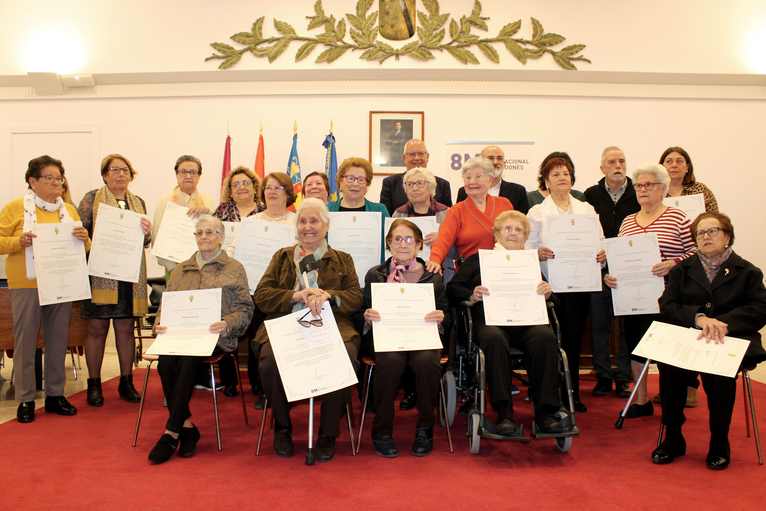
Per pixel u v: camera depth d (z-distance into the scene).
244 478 2.81
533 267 3.42
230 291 3.48
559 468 2.97
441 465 3.02
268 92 7.21
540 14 7.07
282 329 3.16
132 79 7.17
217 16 7.04
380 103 7.23
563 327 4.17
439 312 3.27
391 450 3.15
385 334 3.19
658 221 3.95
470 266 3.59
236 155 7.24
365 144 7.24
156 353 3.16
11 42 7.13
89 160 7.25
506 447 3.32
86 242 4.27
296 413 4.09
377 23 7.02
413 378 3.56
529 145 6.38
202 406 4.29
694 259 3.32
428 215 4.21
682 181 4.77
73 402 4.36
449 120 7.25
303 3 7.04
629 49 7.07
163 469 2.94
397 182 4.96
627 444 3.37
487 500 2.55
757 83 7.32
